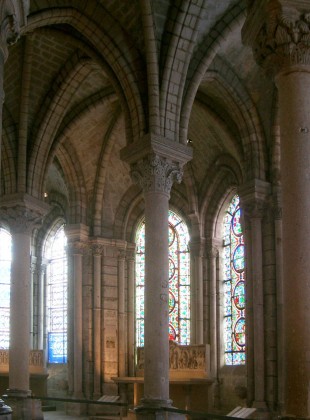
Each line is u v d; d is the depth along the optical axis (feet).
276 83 38.17
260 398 69.15
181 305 92.79
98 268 90.84
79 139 88.33
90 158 90.79
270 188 73.00
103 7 59.52
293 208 35.58
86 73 71.67
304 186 35.68
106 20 59.36
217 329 87.81
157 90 56.59
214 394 85.15
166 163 56.13
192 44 57.57
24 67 68.59
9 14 35.17
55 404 97.14
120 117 85.30
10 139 71.10
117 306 91.97
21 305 68.03
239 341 84.79
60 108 72.69
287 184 36.11
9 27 35.60
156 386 51.80
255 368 70.13
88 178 91.91
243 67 71.20
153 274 53.93
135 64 58.39
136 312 95.50
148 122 57.00
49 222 106.83
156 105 56.39
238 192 74.84
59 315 104.01
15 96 70.85
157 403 51.26
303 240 35.12
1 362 88.84
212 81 71.82
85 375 87.40
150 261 54.19
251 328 71.77
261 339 70.44
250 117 73.15
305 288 34.63
